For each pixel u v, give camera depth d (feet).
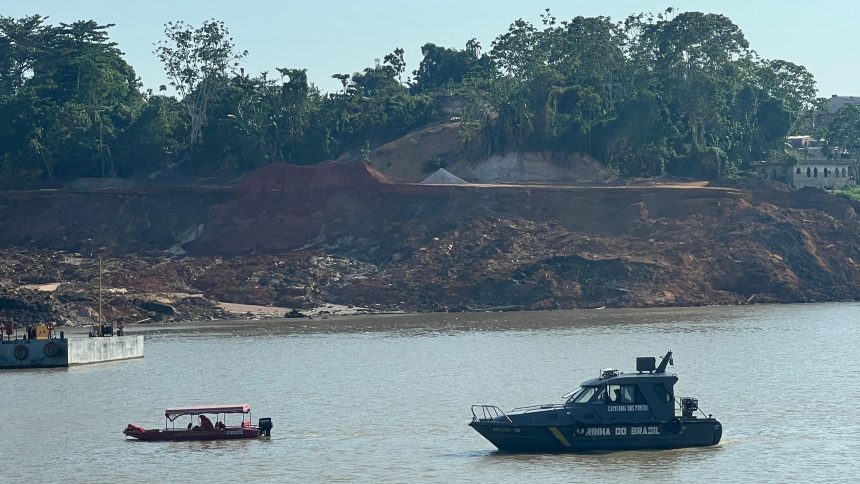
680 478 406.41
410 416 543.39
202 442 492.95
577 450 445.37
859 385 616.80
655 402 446.60
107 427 533.96
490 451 456.45
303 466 441.27
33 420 558.97
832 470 417.28
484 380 655.35
